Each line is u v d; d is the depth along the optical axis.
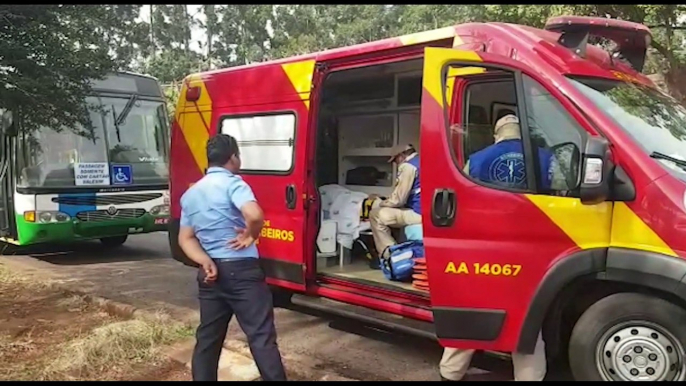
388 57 5.22
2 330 5.76
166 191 10.18
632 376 3.80
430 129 4.14
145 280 8.05
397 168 6.77
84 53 6.78
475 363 4.95
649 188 3.65
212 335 4.02
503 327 4.01
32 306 6.65
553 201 3.88
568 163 3.89
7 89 6.37
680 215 3.55
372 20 56.59
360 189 7.59
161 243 11.49
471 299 4.05
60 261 9.57
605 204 3.77
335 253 6.49
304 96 5.75
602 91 4.17
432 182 4.14
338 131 7.80
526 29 4.52
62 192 9.09
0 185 9.45
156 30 55.28
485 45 4.54
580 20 4.45
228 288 3.90
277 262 6.00
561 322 4.19
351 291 5.60
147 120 10.23
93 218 9.38
